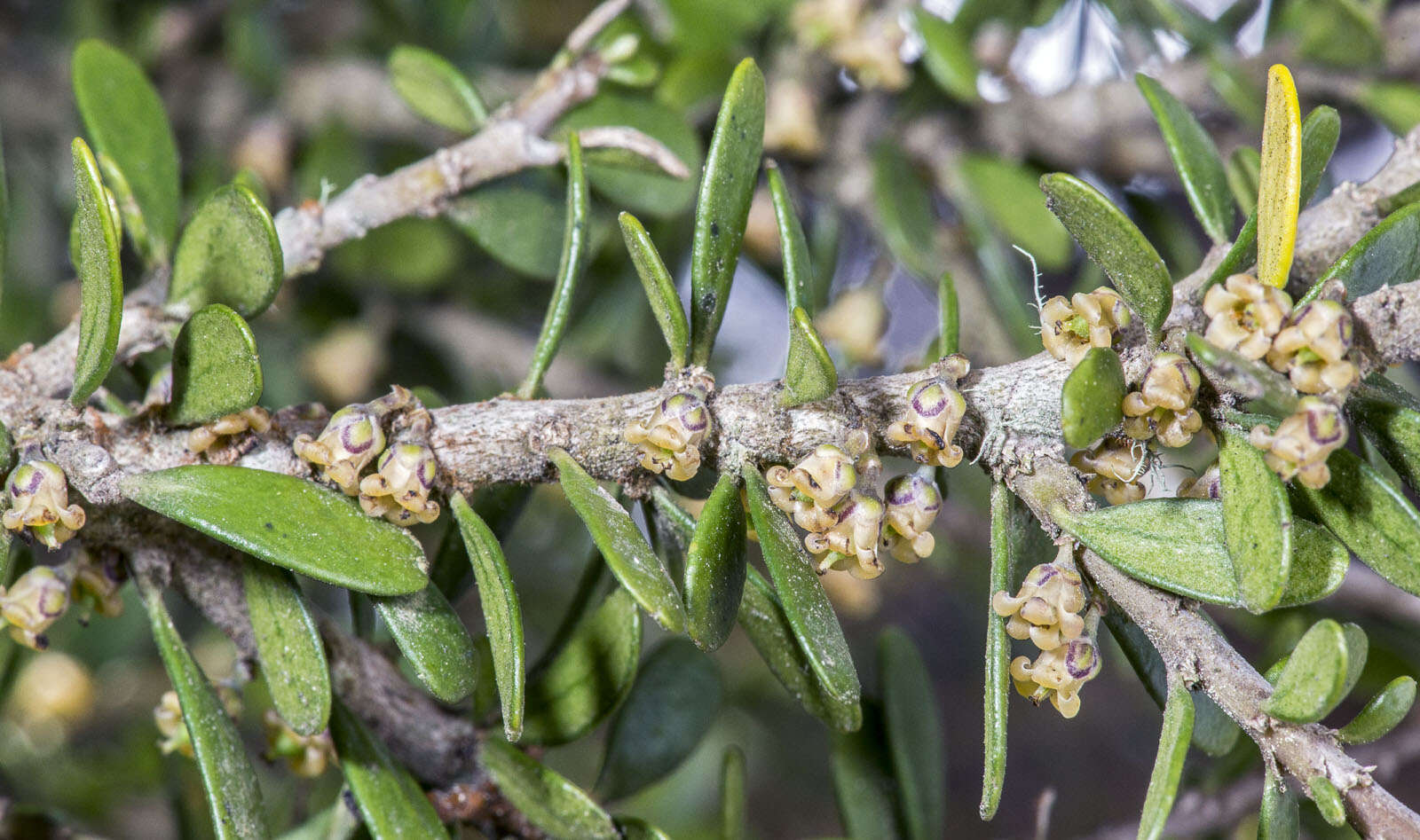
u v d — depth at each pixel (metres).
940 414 0.23
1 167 0.25
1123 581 0.23
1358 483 0.23
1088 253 0.23
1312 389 0.23
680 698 0.26
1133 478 0.23
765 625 0.24
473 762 0.25
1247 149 0.26
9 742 0.35
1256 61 0.29
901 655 0.27
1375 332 0.23
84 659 0.35
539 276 0.27
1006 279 0.30
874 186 0.30
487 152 0.26
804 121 0.30
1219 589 0.23
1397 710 0.23
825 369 0.23
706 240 0.24
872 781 0.26
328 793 0.27
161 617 0.24
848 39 0.29
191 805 0.29
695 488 0.25
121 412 0.25
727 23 0.29
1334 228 0.25
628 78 0.27
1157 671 0.24
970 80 0.29
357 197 0.26
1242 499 0.23
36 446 0.23
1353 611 0.29
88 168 0.22
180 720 0.26
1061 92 0.31
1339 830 0.28
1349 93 0.29
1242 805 0.28
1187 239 0.30
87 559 0.24
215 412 0.23
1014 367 0.24
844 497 0.23
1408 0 0.33
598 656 0.25
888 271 0.32
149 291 0.25
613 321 0.35
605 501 0.23
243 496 0.23
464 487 0.24
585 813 0.25
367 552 0.23
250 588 0.24
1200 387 0.23
